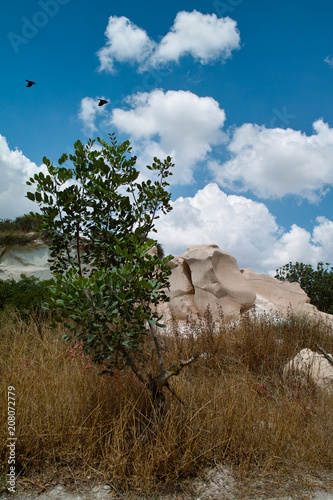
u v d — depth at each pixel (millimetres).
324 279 14328
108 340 3547
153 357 5363
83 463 3146
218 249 10672
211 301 10156
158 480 3062
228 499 2875
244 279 10938
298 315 9500
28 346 5496
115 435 3219
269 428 3672
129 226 4562
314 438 3605
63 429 3324
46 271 14047
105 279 3492
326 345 7176
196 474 3170
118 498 2834
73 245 4715
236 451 3383
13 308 6863
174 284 10922
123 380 4121
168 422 3412
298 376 5336
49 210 4270
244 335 6801
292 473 3215
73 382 4039
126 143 4574
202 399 4023
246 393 4379
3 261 14203
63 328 5941
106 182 4375
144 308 4012
